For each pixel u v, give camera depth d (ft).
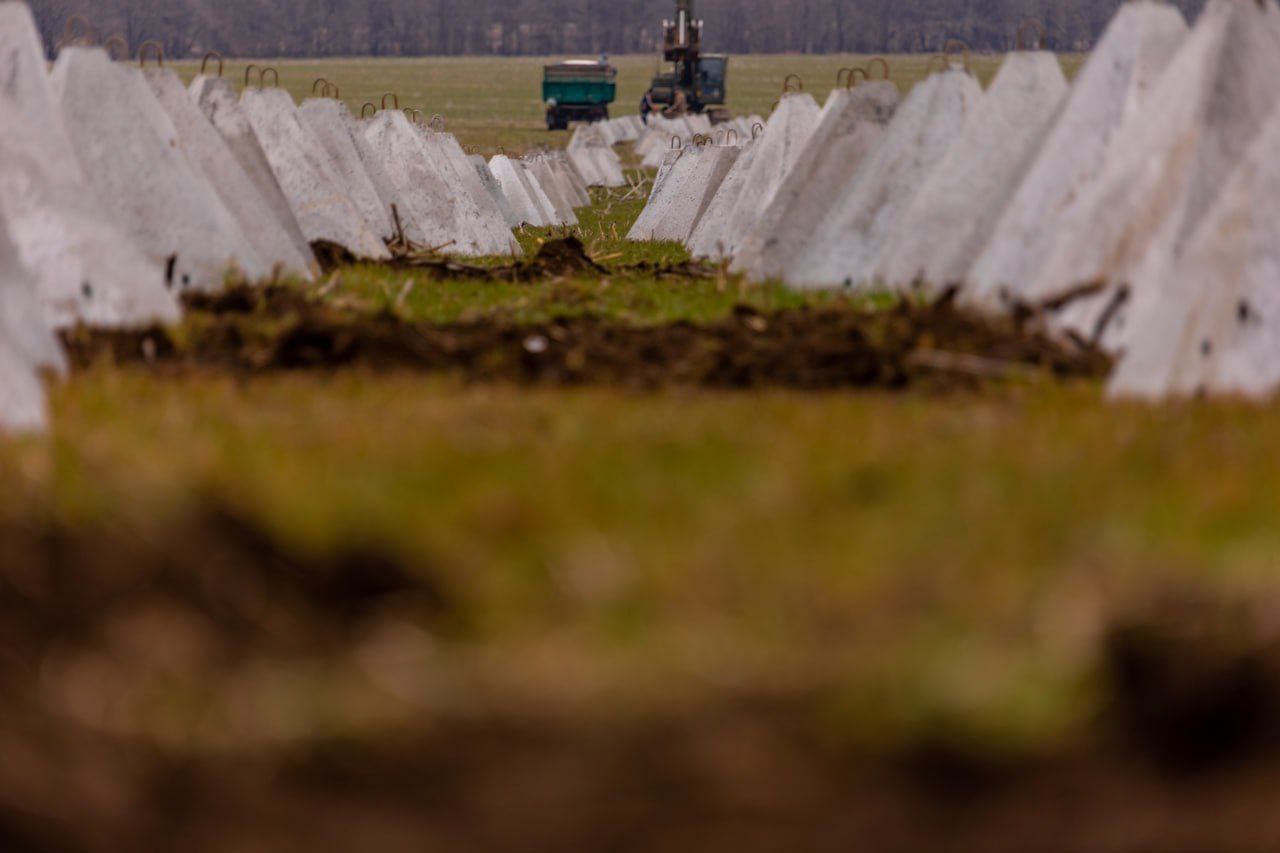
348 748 32.65
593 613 38.14
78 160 107.96
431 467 50.19
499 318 97.40
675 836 29.60
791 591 39.09
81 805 30.73
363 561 40.09
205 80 141.59
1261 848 29.04
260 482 46.57
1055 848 29.43
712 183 212.43
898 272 110.11
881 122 132.46
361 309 101.24
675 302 110.83
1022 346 81.10
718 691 34.35
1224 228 71.31
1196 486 47.57
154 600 38.73
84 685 35.19
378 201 167.73
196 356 81.46
